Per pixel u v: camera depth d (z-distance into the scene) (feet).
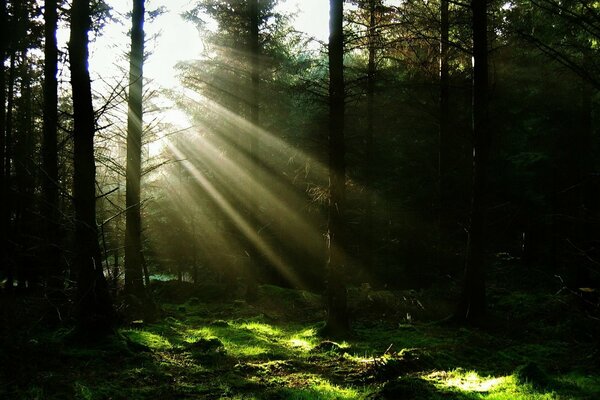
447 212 58.29
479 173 39.19
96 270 28.71
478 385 21.81
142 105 46.29
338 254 36.94
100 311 28.53
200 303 56.39
